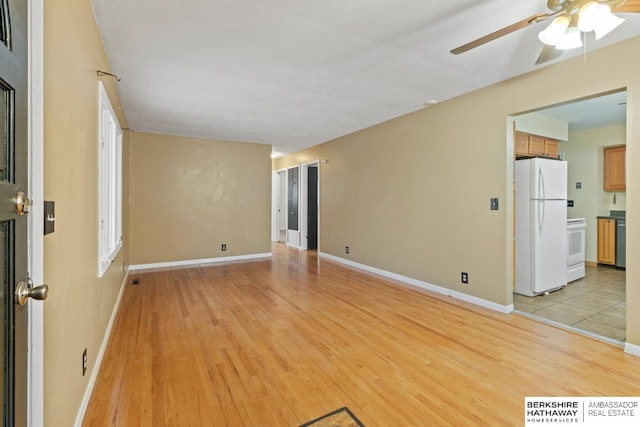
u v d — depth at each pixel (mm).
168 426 1562
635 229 2238
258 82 3064
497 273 3178
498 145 3139
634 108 2232
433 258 3889
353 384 1924
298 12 1962
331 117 4352
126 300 3545
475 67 2762
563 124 4730
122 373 2037
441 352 2324
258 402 1751
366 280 4449
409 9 1932
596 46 2375
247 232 6109
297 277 4641
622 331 2666
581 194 5500
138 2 1864
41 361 1022
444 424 1576
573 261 4355
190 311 3193
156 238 5293
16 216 861
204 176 5680
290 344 2457
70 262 1471
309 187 7348
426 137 3943
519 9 1925
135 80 3004
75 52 1558
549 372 2043
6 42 805
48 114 1181
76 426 1513
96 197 2080
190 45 2365
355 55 2529
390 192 4551
